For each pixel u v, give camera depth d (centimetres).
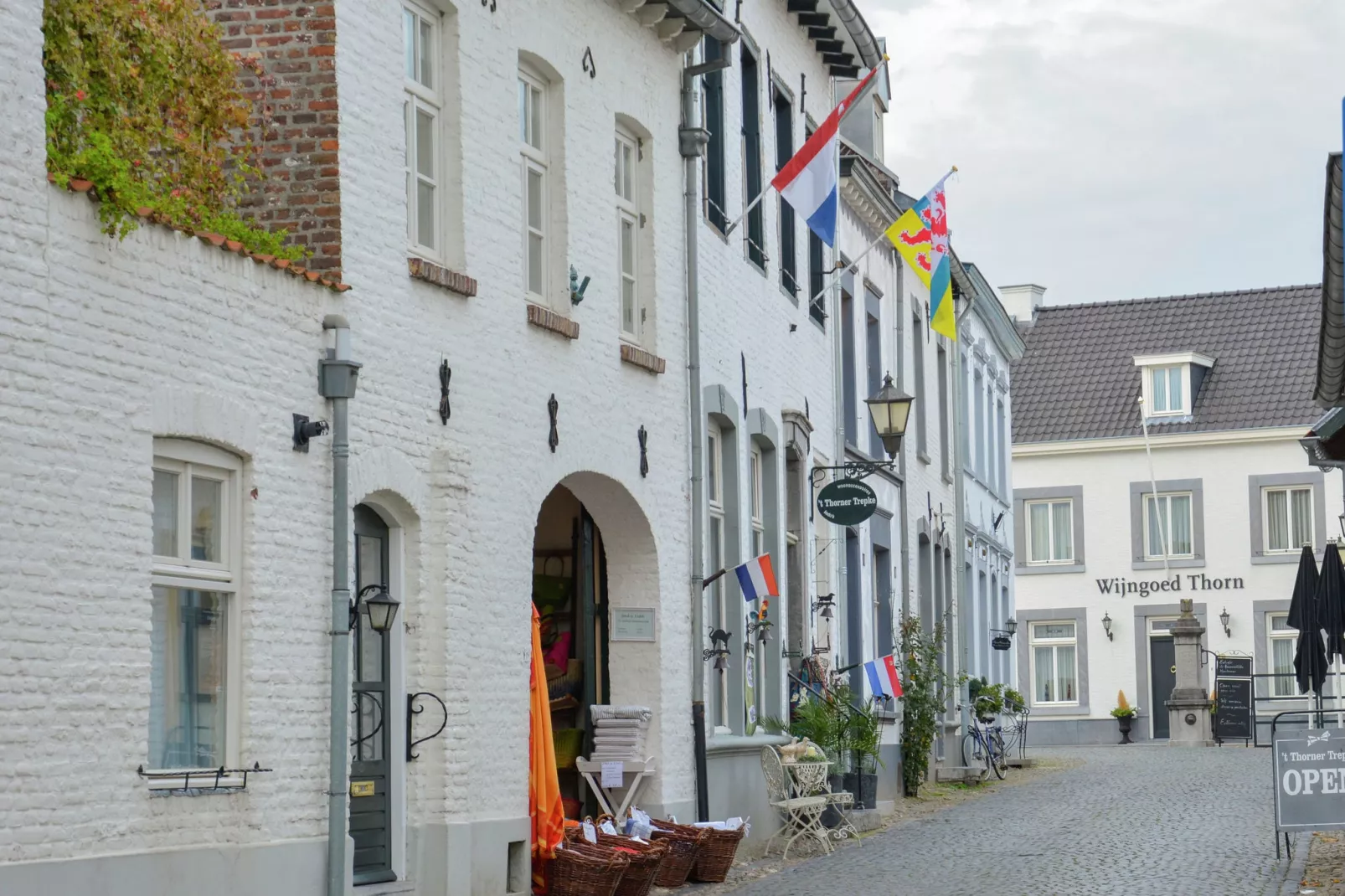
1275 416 4947
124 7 1022
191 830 1019
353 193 1208
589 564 1708
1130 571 5012
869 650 2545
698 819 1728
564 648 1714
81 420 934
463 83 1354
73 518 927
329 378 1149
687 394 1761
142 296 984
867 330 2664
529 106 1502
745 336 1973
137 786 967
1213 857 1638
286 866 1098
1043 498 5119
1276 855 1603
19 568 889
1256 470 4938
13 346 888
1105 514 5056
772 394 2075
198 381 1031
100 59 1005
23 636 889
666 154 1741
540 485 1452
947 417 3284
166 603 1033
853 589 2481
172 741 1034
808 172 1814
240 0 1207
